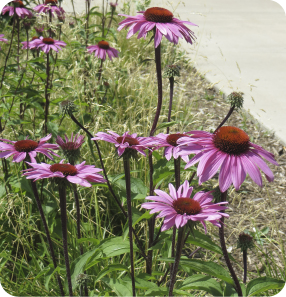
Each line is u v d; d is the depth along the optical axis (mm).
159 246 2389
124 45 7121
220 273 1849
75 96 3988
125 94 5016
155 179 2477
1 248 2922
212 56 7863
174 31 2453
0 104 3467
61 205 1807
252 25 10438
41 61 3633
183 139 1780
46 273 2242
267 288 1907
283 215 3684
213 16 11109
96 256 2168
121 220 3266
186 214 1609
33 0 4312
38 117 3674
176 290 1920
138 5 6895
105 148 3871
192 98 5961
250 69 7281
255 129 5266
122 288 2041
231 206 3799
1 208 3016
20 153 2193
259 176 1630
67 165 1785
